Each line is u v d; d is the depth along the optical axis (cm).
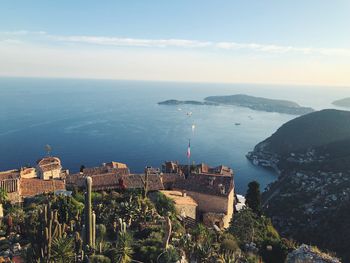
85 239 4144
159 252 4150
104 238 4644
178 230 5159
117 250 4066
